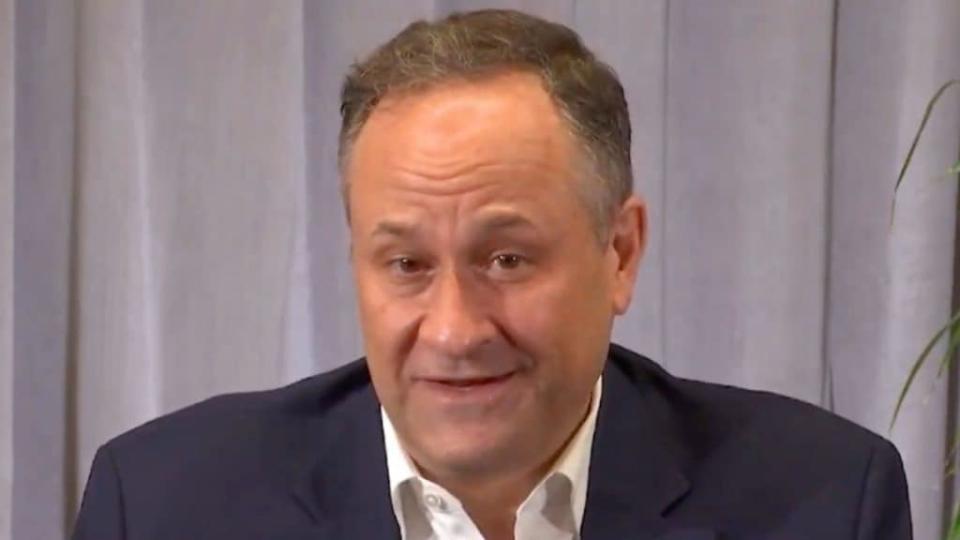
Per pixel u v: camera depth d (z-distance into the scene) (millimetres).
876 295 4344
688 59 4270
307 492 2635
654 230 4285
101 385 4559
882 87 4262
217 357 4461
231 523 2619
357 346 4371
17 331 4469
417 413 2232
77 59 4422
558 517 2533
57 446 4500
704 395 2891
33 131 4391
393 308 2186
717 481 2652
